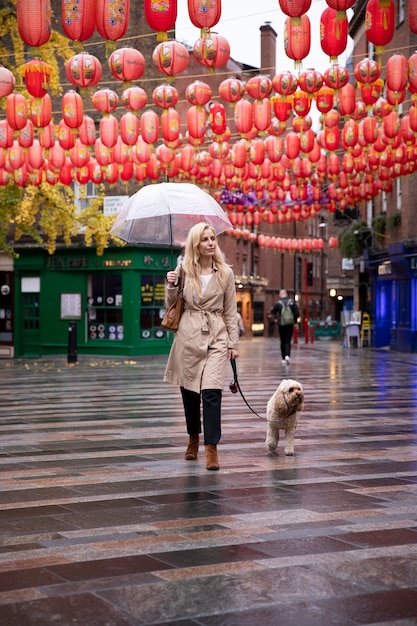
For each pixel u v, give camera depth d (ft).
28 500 18.86
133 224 28.66
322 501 18.66
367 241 110.83
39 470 22.53
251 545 15.12
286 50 33.47
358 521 16.87
